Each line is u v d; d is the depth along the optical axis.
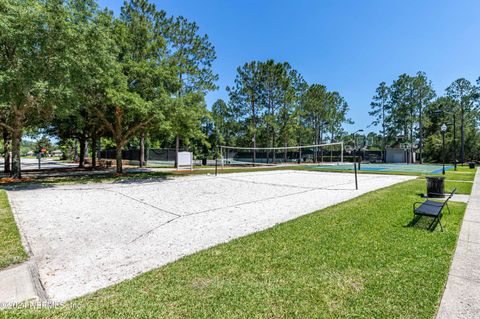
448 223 5.23
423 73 42.00
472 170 21.09
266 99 32.25
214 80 22.81
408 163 42.03
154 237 4.69
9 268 3.32
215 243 4.33
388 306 2.37
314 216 5.88
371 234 4.52
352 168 27.62
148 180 14.55
